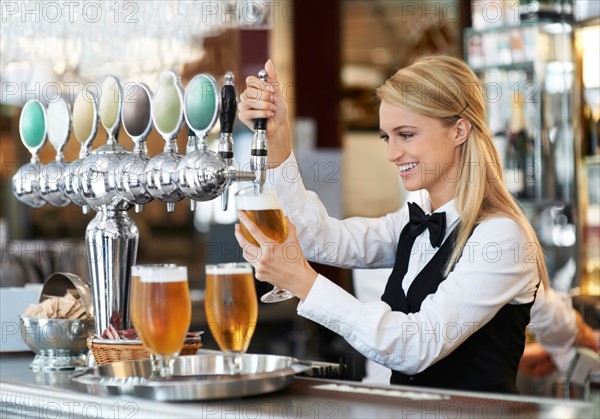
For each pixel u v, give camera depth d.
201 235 8.80
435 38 8.16
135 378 1.88
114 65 4.41
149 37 4.35
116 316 2.41
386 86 2.38
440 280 2.31
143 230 8.98
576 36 4.21
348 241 2.73
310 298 2.08
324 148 8.38
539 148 4.33
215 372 2.04
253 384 1.79
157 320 1.82
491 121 4.48
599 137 4.21
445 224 2.36
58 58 4.34
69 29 4.23
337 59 8.38
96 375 1.92
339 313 2.08
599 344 3.60
